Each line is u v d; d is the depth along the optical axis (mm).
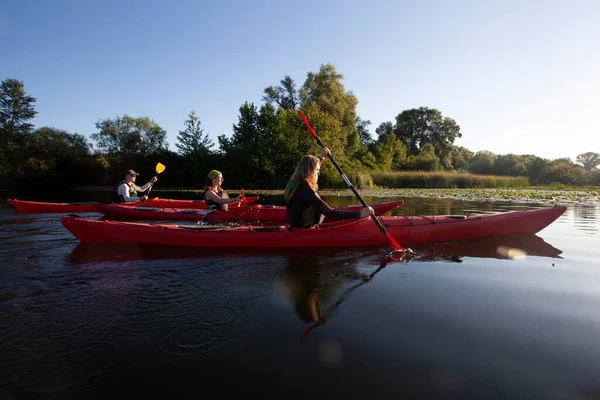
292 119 23203
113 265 3070
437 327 1810
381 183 23156
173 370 1484
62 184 28359
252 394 1324
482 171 36844
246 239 3732
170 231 3807
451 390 1318
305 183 3629
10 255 3398
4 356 1600
